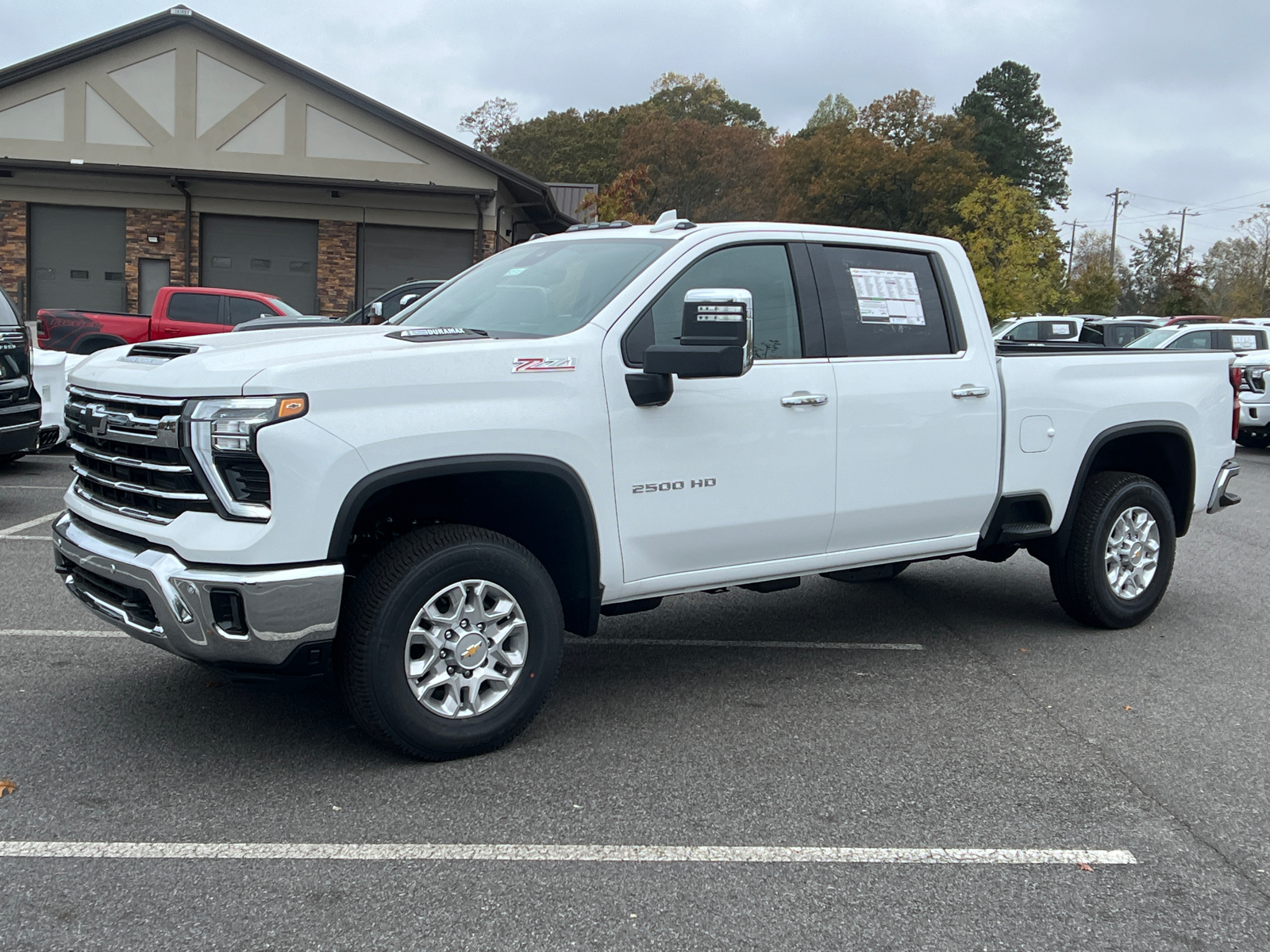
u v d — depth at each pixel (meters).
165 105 23.89
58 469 11.05
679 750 4.01
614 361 4.01
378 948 2.63
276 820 3.33
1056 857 3.23
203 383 3.36
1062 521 5.58
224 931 2.68
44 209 23.91
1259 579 7.43
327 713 4.30
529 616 3.90
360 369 3.47
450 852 3.14
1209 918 2.90
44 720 4.12
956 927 2.81
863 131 58.38
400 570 3.59
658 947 2.67
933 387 4.89
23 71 23.34
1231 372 6.25
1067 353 5.56
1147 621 6.16
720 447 4.27
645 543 4.15
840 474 4.62
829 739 4.15
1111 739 4.23
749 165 61.88
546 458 3.82
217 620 3.34
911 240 5.04
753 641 5.58
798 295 4.58
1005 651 5.45
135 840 3.16
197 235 24.12
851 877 3.07
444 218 24.30
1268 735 4.32
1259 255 60.56
